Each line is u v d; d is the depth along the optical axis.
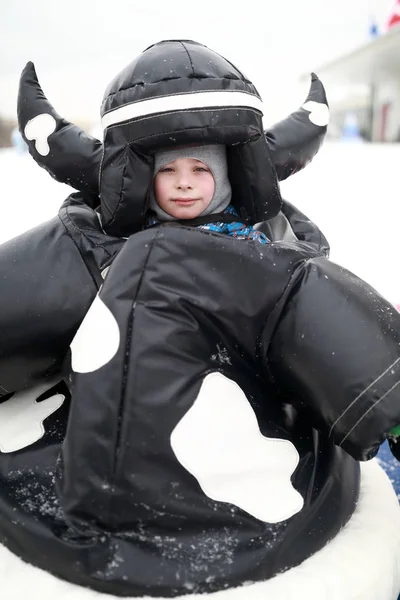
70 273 0.94
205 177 0.98
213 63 0.93
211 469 0.79
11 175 5.11
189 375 0.82
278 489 0.82
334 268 0.91
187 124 0.88
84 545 0.75
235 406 0.84
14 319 0.92
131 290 0.84
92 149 1.06
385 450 1.36
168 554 0.75
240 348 0.89
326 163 5.85
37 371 0.96
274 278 0.88
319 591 0.76
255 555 0.76
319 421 0.88
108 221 0.98
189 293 0.84
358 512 0.90
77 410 0.80
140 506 0.76
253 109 0.93
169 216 1.01
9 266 0.95
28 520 0.78
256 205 1.03
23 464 0.86
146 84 0.89
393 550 0.85
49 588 0.75
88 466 0.78
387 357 0.81
